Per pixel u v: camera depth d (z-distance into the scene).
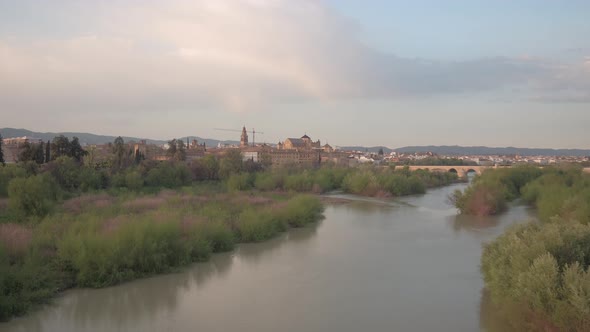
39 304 21.39
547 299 16.55
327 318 20.05
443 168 166.38
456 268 28.66
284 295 23.23
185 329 18.72
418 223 48.91
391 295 23.23
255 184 90.88
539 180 74.12
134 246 26.53
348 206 68.38
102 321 19.61
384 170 116.38
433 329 18.80
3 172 56.84
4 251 22.83
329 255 32.50
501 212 57.25
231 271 27.97
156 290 23.94
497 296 19.73
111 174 79.75
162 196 60.56
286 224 44.09
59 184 64.94
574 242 19.16
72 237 25.83
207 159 102.38
